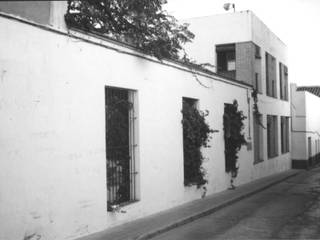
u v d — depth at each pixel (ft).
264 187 57.52
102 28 32.09
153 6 33.96
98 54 27.78
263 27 74.84
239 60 67.41
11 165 20.74
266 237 27.73
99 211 27.50
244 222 33.17
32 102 22.09
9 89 20.71
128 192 32.35
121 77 30.40
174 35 36.94
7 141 20.52
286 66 95.86
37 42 22.48
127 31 33.19
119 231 27.78
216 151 49.62
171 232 29.48
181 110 40.34
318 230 29.91
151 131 34.63
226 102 53.52
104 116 28.25
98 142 27.50
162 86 36.68
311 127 113.60
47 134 23.09
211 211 37.76
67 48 24.85
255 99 66.44
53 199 23.47
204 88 46.34
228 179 54.08
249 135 63.10
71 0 27.17
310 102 111.96
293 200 46.52
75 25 25.31
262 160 72.38
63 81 24.45
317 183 67.26
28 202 21.70
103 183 27.89
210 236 28.14
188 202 41.42
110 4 32.58
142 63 33.35
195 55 70.44
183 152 41.24
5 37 20.51
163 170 36.50
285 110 94.32
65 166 24.49
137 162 32.81
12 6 21.35
